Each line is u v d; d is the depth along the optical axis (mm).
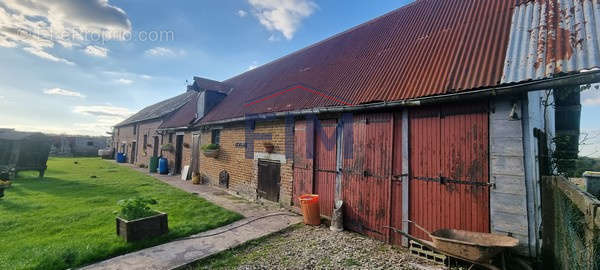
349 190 5281
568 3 4082
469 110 3803
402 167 4477
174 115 16969
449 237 3721
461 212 3783
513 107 3389
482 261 3189
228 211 6426
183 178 12445
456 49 4750
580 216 2715
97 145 35438
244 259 3996
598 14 3619
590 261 2051
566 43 3455
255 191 7797
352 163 5262
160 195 8312
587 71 2938
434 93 4066
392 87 4859
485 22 4906
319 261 3906
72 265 3570
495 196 3494
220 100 12469
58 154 29500
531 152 3305
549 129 4840
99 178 11875
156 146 17625
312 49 10375
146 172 15188
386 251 4258
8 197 7562
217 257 4051
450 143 3957
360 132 5172
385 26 7609
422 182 4223
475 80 3801
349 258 4008
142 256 3945
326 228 5410
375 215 4805
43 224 5121
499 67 3752
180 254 4035
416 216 4258
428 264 3770
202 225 5277
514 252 3328
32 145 11664
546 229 3188
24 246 4004
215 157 10328
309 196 5781
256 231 5105
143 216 4656
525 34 4031
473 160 3715
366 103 4879
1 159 11750
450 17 5832
